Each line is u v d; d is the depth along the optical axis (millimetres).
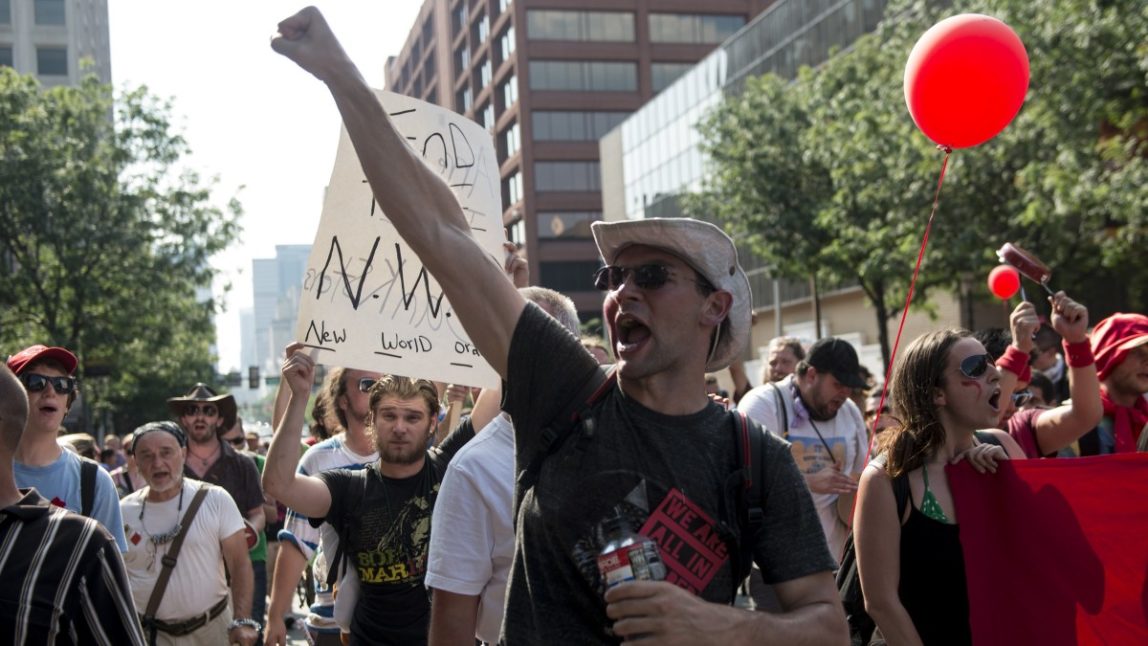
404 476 4668
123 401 46562
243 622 5934
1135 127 20250
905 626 3621
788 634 2326
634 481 2406
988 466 3748
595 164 77562
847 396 6078
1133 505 3809
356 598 4727
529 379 2559
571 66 77312
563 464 2475
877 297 30438
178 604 5980
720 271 2516
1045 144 21984
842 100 28688
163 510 6074
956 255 24234
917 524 3750
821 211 28797
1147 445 5020
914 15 26156
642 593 2205
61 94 37625
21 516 3057
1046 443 5207
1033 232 24156
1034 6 19859
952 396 3756
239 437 12453
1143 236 20781
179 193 37750
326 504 4582
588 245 77000
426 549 4602
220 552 6219
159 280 37844
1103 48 18828
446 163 4398
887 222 26906
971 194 24516
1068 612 3777
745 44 50719
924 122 4512
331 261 4199
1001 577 3764
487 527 3334
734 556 2432
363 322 4184
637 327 2529
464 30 93312
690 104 56219
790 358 7898
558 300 3588
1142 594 3783
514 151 79375
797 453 6020
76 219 36594
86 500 4977
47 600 3004
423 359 4191
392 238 4215
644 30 78062
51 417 4941
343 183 4188
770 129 31172
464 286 2582
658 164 60719
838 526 6164
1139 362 5422
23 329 40094
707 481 2424
